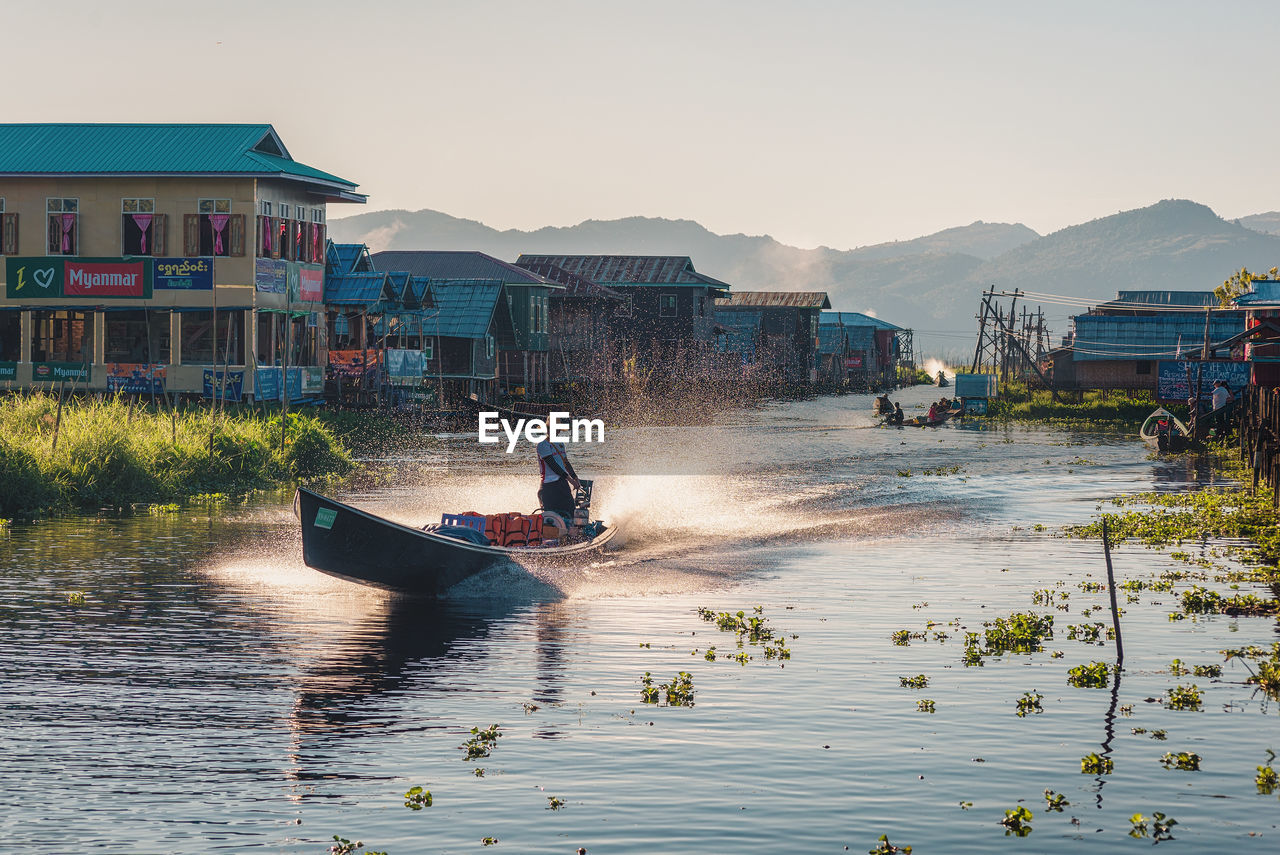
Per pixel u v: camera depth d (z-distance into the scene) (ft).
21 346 146.00
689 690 38.09
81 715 35.40
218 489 97.86
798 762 31.45
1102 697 37.58
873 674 40.27
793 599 54.08
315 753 32.17
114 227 144.25
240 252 142.41
